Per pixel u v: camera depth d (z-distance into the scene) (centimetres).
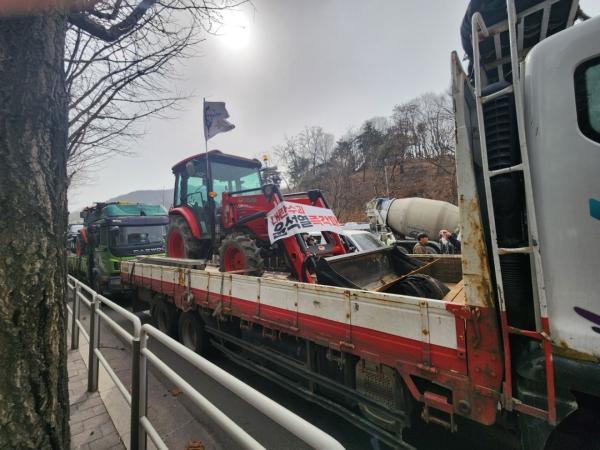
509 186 157
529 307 154
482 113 162
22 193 125
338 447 87
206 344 435
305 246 378
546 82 151
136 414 211
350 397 238
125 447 237
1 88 124
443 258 399
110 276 882
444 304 178
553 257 145
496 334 157
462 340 170
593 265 135
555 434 145
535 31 208
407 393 208
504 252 152
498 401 156
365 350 218
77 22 172
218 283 376
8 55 126
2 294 119
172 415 302
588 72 142
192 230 600
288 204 386
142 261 673
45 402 130
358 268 342
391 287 273
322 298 249
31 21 132
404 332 197
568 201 142
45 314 132
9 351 120
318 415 302
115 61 275
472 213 166
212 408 138
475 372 164
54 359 136
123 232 930
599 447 135
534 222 146
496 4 191
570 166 142
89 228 1080
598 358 132
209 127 545
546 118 149
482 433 193
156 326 562
